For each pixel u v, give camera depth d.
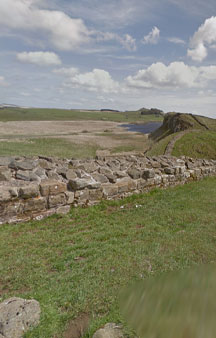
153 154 25.94
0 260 3.67
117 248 4.08
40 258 3.78
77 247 4.15
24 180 5.48
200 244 4.33
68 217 5.52
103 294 2.79
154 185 8.22
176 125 45.31
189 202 7.08
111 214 5.97
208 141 28.03
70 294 2.78
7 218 4.90
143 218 5.72
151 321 2.14
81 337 2.16
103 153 28.36
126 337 2.01
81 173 6.56
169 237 4.61
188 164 10.75
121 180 7.30
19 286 3.04
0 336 1.96
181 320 2.04
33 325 2.17
